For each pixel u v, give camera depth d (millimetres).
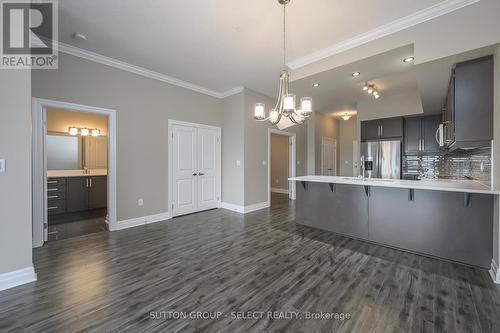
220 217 4512
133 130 3861
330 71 3234
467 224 2447
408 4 2230
